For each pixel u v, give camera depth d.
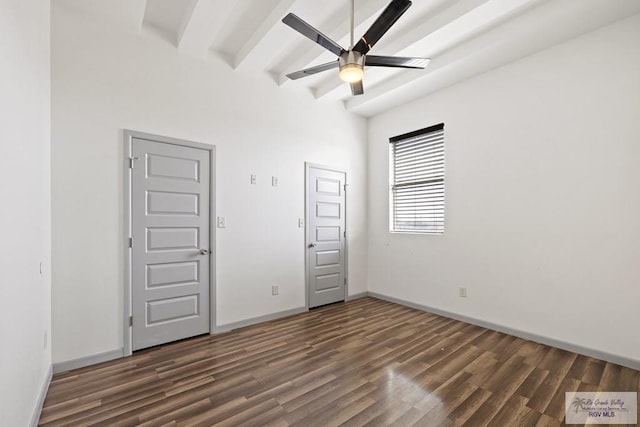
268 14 2.80
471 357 2.65
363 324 3.53
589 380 2.25
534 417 1.84
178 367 2.48
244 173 3.52
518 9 2.61
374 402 1.99
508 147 3.22
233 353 2.74
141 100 2.85
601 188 2.62
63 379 2.29
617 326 2.53
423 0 2.56
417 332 3.26
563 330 2.82
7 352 1.32
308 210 4.13
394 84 3.83
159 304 2.92
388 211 4.57
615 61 2.55
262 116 3.70
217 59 3.35
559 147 2.86
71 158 2.49
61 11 2.48
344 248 4.57
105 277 2.62
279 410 1.91
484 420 1.81
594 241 2.65
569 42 2.80
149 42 2.92
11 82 1.41
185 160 3.09
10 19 1.40
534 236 3.03
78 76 2.54
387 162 4.59
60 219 2.42
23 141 1.60
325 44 2.21
